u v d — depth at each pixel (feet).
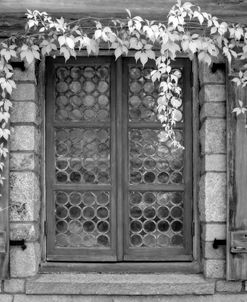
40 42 13.41
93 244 14.76
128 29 12.75
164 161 14.87
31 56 12.73
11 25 13.39
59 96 14.89
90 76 14.87
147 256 14.69
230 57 12.85
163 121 13.94
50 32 12.76
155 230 14.79
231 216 13.71
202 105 14.43
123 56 14.75
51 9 12.63
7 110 13.37
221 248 14.08
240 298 14.08
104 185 14.70
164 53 12.74
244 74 13.57
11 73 13.04
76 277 14.30
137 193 14.80
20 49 12.87
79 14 12.76
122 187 14.70
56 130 14.87
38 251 14.43
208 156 14.07
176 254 14.74
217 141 14.08
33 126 14.10
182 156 14.87
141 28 12.60
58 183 14.80
